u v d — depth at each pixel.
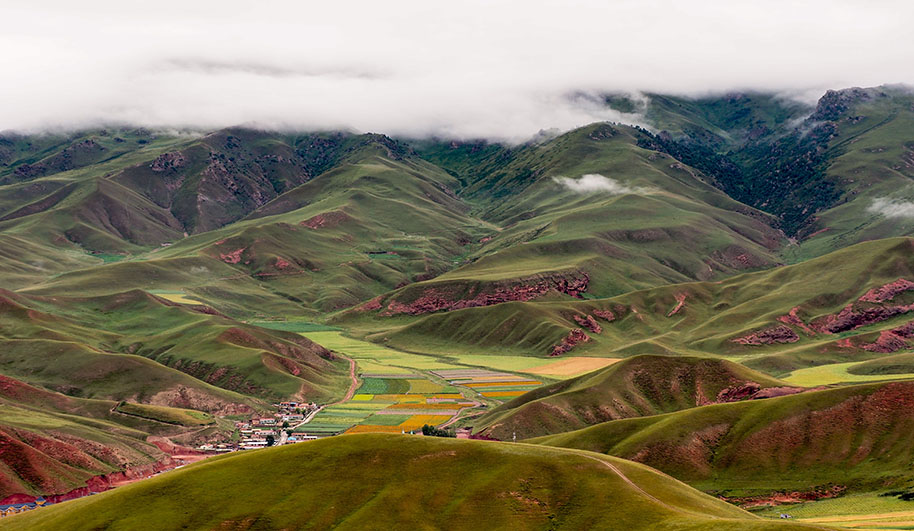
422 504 126.50
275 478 133.12
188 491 130.25
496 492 127.81
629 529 116.00
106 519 124.00
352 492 129.12
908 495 158.25
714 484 180.00
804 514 154.62
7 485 172.12
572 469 133.50
